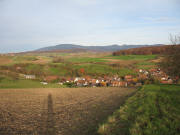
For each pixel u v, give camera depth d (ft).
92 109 40.96
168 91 44.78
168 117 22.17
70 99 63.10
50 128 27.55
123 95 67.87
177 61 65.46
